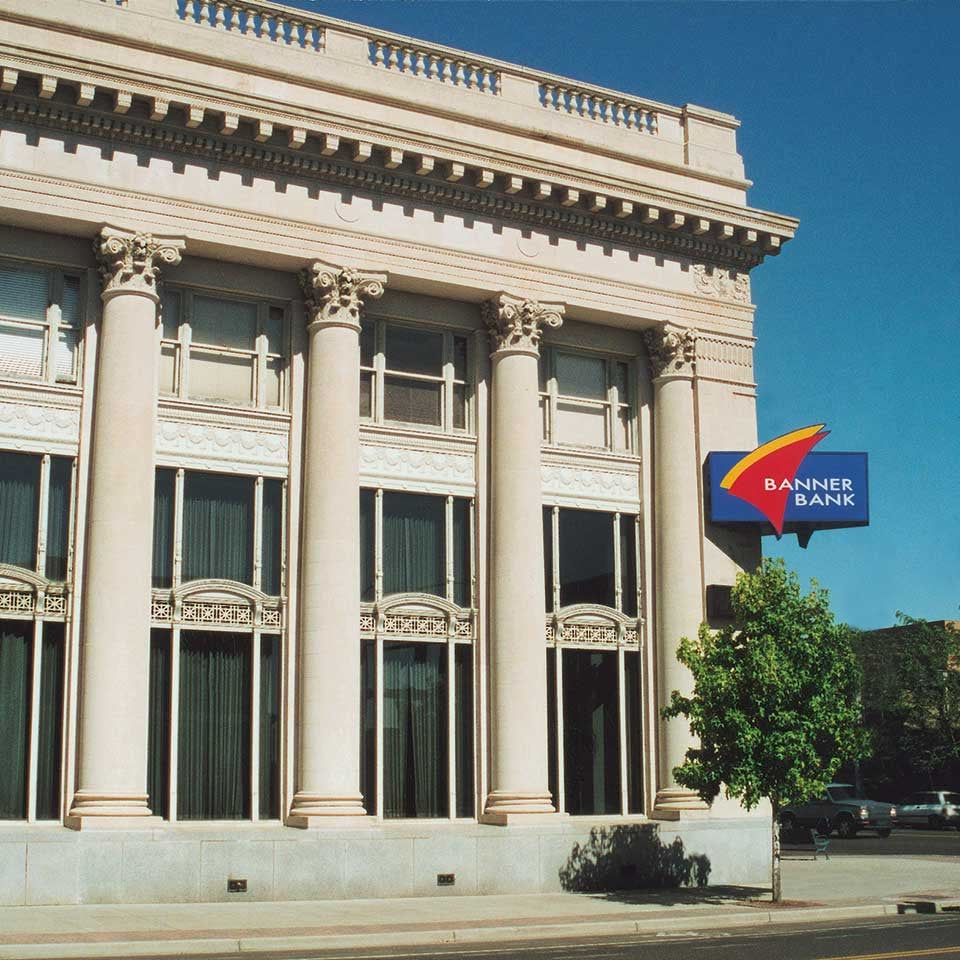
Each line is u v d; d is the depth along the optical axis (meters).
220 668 29.36
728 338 35.84
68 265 28.97
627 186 33.62
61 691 27.77
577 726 33.12
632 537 34.75
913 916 26.19
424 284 31.95
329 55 31.75
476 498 32.66
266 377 30.94
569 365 34.84
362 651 30.88
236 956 19.34
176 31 29.89
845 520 34.66
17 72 27.20
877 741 74.62
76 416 28.61
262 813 29.27
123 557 27.61
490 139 33.25
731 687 27.55
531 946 21.14
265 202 30.14
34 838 25.41
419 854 28.78
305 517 30.08
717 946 20.67
